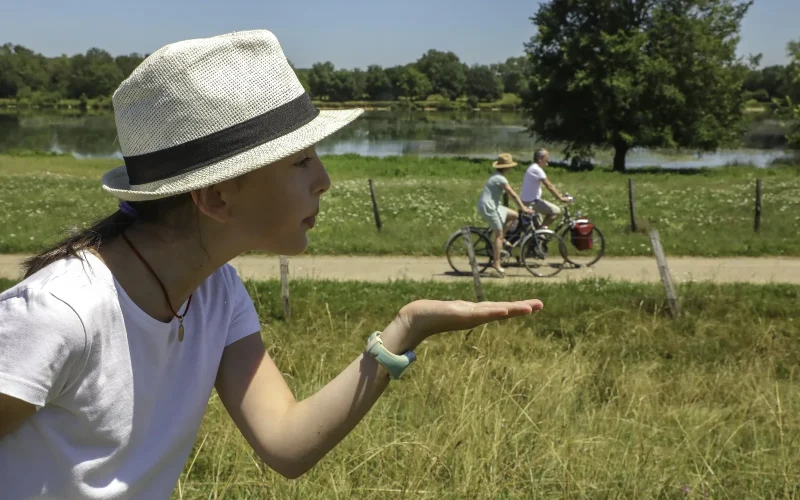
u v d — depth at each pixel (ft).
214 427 14.02
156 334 4.70
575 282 36.83
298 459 5.29
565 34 160.66
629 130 153.17
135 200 4.69
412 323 5.13
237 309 5.58
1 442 4.42
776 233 52.19
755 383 20.89
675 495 13.42
